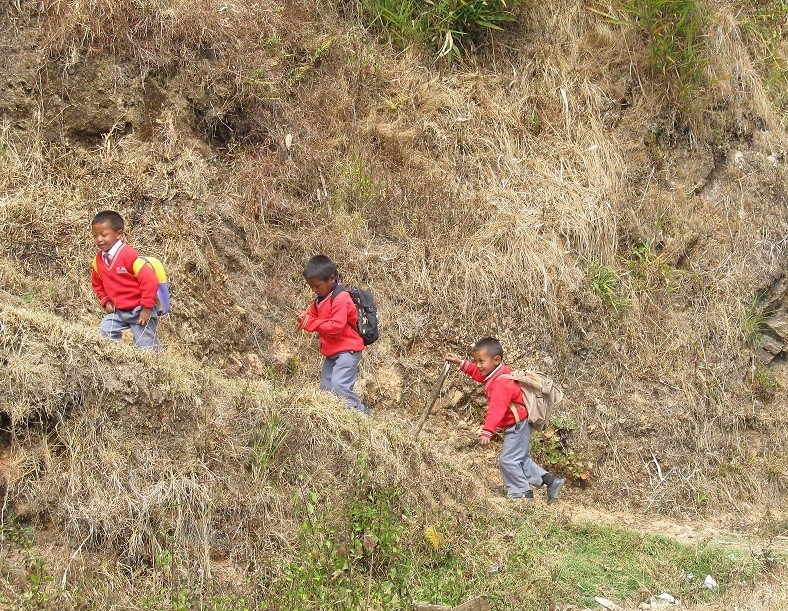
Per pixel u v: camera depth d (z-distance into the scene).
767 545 9.30
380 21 12.26
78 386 6.95
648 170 12.31
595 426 10.51
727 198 12.78
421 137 11.59
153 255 9.12
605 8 13.12
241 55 10.48
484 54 12.53
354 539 7.29
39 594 6.18
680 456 10.77
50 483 6.70
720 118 13.02
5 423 6.73
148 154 9.68
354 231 10.63
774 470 11.11
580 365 10.77
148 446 7.10
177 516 6.90
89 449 6.87
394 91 11.79
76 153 9.51
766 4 15.13
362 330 8.89
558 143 11.99
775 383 11.92
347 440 7.91
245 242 9.91
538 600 7.34
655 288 11.56
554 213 11.34
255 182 10.25
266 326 9.62
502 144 11.79
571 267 11.02
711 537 9.67
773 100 14.41
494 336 10.46
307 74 11.34
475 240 10.84
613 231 11.52
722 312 11.84
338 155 11.05
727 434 11.21
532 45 12.64
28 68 9.42
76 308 8.64
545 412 9.34
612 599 7.75
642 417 10.73
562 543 8.55
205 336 9.03
